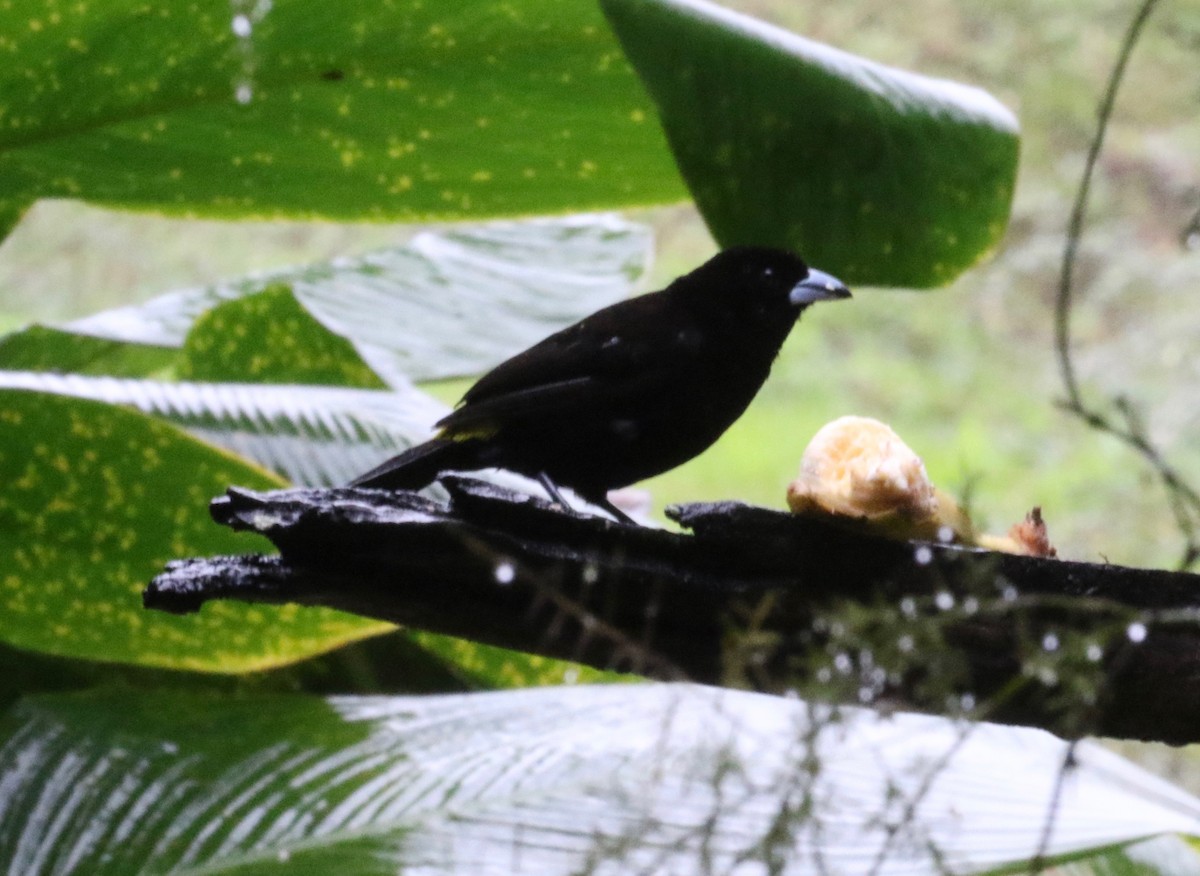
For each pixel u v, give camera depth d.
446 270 4.67
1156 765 4.89
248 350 4.58
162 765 4.43
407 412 4.55
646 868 4.32
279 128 4.47
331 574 4.37
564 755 4.41
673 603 4.36
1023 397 5.98
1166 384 5.64
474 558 4.37
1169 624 4.35
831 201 4.36
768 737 4.36
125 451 4.44
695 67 4.36
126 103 4.46
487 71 4.45
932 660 4.33
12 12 4.43
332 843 4.39
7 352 4.61
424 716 4.45
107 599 4.48
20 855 4.40
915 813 4.33
